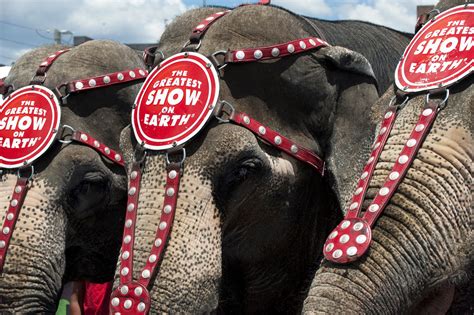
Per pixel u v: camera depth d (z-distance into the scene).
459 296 3.93
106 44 5.62
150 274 3.87
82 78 5.39
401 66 3.67
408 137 3.43
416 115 3.47
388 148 3.47
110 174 5.35
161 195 4.04
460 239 3.28
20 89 5.38
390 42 5.25
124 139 4.38
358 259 3.22
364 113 4.62
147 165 4.12
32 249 4.96
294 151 4.47
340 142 4.61
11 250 4.94
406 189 3.32
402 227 3.27
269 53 4.43
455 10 3.64
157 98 4.23
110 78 5.42
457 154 3.35
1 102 5.41
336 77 4.62
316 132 4.61
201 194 4.06
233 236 4.49
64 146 5.23
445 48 3.55
